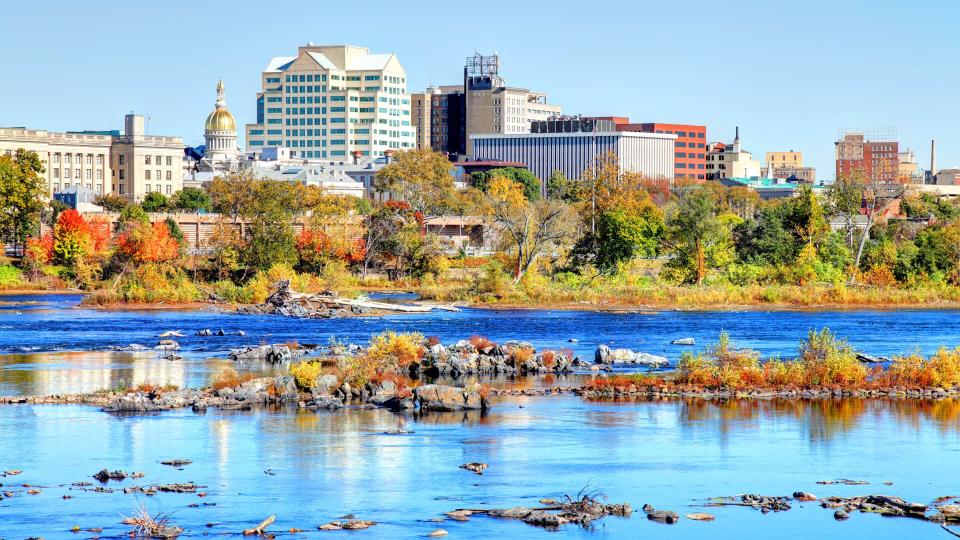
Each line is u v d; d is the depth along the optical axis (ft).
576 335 565.12
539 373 430.20
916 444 308.40
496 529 236.22
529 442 308.60
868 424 333.62
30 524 235.81
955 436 317.83
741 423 335.26
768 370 400.47
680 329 596.70
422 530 234.79
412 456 292.20
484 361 433.89
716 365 406.21
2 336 553.64
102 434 313.12
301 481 268.41
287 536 230.48
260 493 258.78
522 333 574.56
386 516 243.60
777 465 286.46
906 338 552.82
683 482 271.08
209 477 271.49
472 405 354.54
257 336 560.20
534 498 257.34
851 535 233.76
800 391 386.32
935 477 275.80
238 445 301.84
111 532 231.50
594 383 393.09
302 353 479.00
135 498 254.06
